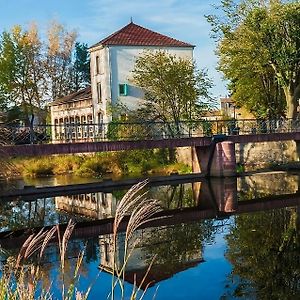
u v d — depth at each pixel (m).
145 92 39.44
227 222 16.59
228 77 35.03
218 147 29.89
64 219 18.38
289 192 23.16
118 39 41.62
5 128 20.72
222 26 33.56
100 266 10.64
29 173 34.19
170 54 40.12
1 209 21.02
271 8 31.08
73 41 56.09
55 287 6.59
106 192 25.92
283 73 33.00
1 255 11.29
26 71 49.81
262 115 37.72
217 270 10.63
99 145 26.38
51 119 54.31
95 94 43.47
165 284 9.69
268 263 11.09
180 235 14.66
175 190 25.73
